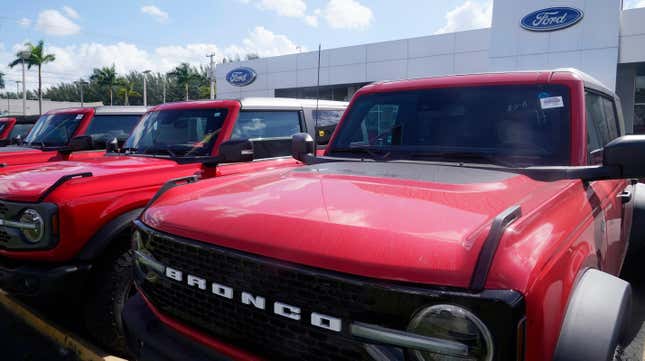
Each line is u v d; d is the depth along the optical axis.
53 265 3.13
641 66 19.12
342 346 1.45
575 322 1.56
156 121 5.17
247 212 1.78
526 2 19.14
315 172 2.46
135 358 2.16
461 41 23.12
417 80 3.14
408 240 1.41
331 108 6.15
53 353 3.31
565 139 2.44
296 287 1.52
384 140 3.04
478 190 1.91
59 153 6.64
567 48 18.53
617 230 2.97
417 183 2.04
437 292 1.29
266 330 1.62
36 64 48.88
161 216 2.06
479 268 1.29
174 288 1.95
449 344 1.28
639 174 1.94
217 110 4.84
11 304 4.04
